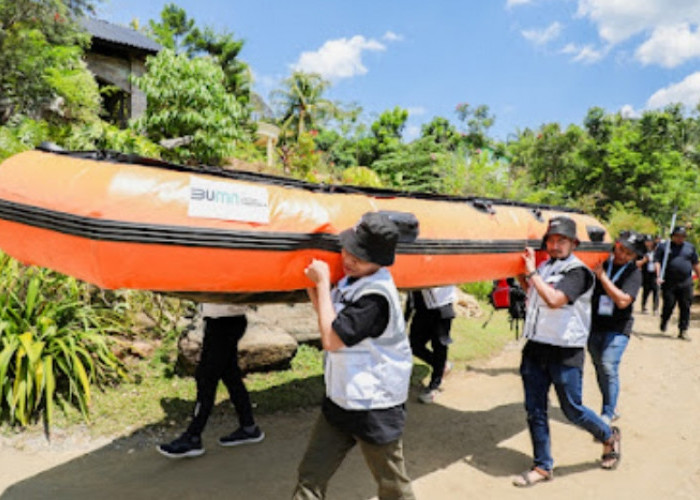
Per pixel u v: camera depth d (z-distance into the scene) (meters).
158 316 5.49
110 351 4.56
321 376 5.06
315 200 2.55
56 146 2.39
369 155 36.53
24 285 4.61
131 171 2.06
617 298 3.93
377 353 2.20
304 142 18.98
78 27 10.12
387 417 2.23
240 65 28.53
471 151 16.33
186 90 11.92
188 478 3.25
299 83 25.20
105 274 1.98
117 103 16.70
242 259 2.23
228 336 3.45
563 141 33.03
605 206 24.59
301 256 2.41
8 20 8.71
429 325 4.82
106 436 3.71
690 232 14.43
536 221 3.98
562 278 3.22
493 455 3.85
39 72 9.09
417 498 3.18
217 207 2.18
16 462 3.31
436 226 3.08
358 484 3.30
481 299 10.04
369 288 2.16
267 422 4.13
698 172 26.41
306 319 5.79
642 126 25.95
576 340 3.25
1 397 3.67
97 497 2.98
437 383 4.86
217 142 12.23
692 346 7.56
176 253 2.07
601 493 3.32
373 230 2.13
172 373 4.66
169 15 28.39
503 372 5.93
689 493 3.37
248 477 3.30
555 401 5.09
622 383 5.69
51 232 2.02
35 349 3.82
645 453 3.93
